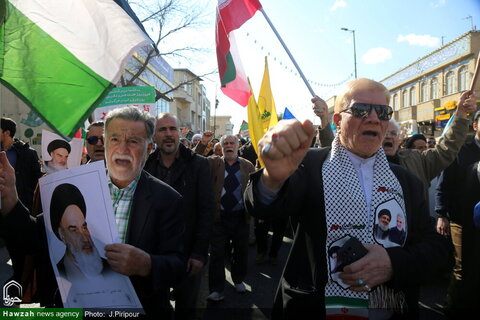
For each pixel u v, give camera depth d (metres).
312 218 1.48
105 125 1.63
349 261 1.31
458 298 2.45
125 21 1.79
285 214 1.41
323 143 2.68
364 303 1.38
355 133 1.51
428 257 1.41
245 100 3.93
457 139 2.85
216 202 3.93
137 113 1.64
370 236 1.41
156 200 1.62
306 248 1.53
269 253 5.06
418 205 1.58
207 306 3.61
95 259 1.43
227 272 4.75
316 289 1.43
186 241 2.77
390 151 3.09
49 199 1.47
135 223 1.58
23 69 1.66
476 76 2.76
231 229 3.93
